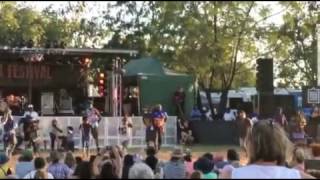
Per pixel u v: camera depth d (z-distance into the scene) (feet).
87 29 148.05
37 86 117.08
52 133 86.94
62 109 114.93
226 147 98.94
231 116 125.39
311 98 93.20
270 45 130.62
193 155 80.33
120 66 107.55
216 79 140.15
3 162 55.16
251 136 16.30
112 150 40.16
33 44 120.88
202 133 110.52
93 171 33.76
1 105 84.58
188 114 118.32
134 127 93.56
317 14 128.57
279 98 99.81
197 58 125.70
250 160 16.26
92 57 110.93
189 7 126.11
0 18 124.16
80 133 90.02
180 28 126.72
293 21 126.72
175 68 130.41
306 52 138.72
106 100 109.50
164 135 98.73
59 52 106.22
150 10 137.18
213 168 35.94
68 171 37.65
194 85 120.37
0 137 79.10
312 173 36.32
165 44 128.06
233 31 127.03
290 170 15.87
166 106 117.50
